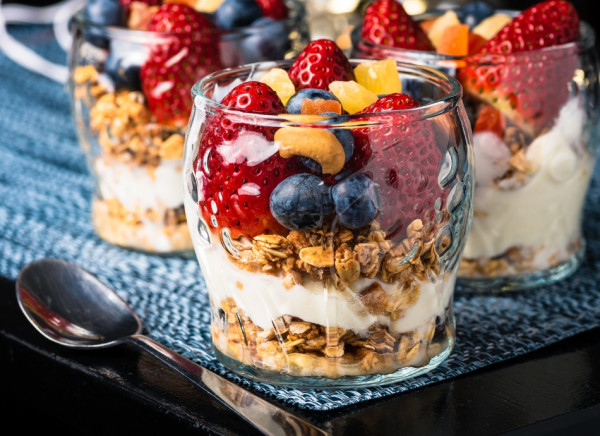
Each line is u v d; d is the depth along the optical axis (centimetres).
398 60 53
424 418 47
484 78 54
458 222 49
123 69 59
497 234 56
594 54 57
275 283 48
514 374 50
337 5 76
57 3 103
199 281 58
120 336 52
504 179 55
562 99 55
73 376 51
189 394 49
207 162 48
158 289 57
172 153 59
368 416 47
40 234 62
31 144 73
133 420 49
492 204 55
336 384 49
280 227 47
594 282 57
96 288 55
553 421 47
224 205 48
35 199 66
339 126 46
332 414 47
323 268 47
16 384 54
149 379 50
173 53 58
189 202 50
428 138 47
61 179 68
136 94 59
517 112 54
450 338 51
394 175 47
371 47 56
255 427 46
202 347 52
